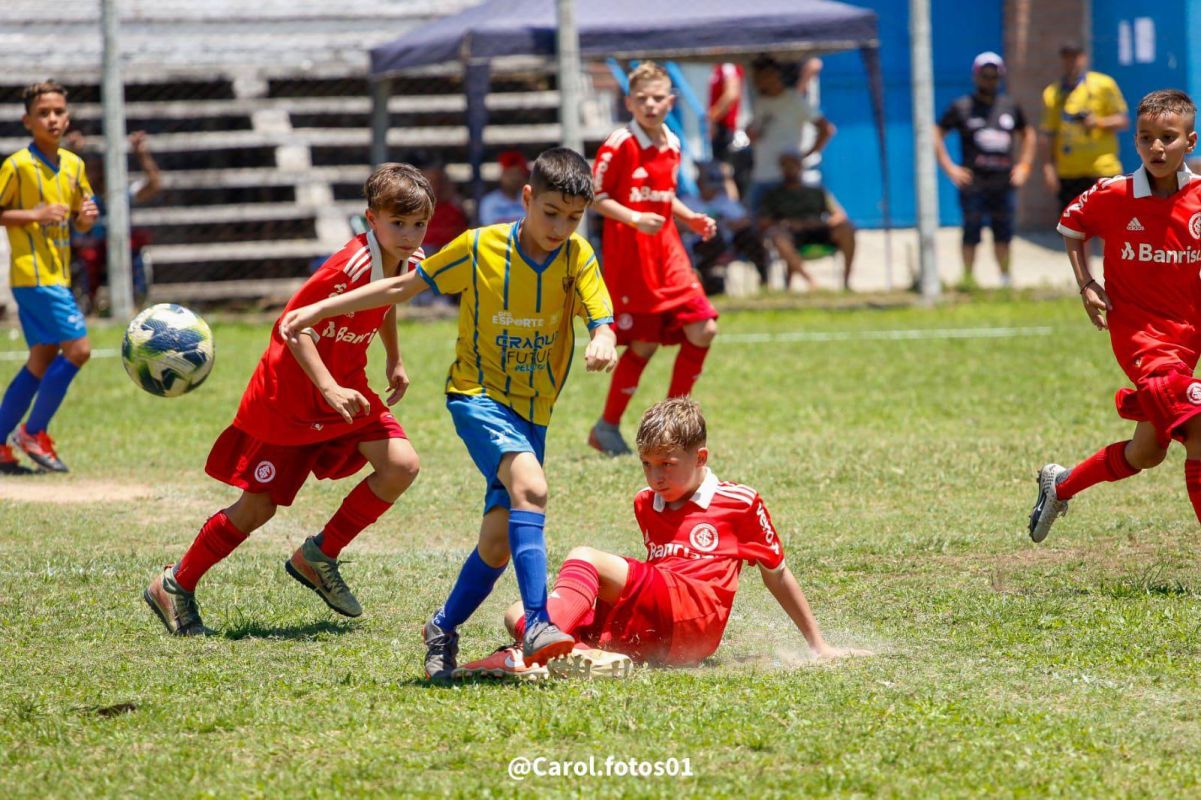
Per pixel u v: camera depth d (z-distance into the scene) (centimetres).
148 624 1593
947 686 1279
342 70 6488
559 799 1020
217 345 4419
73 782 1077
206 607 1678
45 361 2673
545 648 1248
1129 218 1706
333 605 1593
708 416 3164
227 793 1045
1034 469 2453
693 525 1389
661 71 2650
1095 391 3322
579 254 1359
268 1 6650
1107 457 1772
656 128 2672
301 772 1086
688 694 1263
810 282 5247
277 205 5959
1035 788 1034
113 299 4803
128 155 5966
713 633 1383
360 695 1284
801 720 1180
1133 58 6059
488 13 5172
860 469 2483
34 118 2628
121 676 1377
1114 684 1280
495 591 1764
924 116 5006
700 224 2709
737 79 5809
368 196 1487
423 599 1714
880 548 1905
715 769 1079
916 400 3288
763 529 1396
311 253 5744
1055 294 5106
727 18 4906
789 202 5181
